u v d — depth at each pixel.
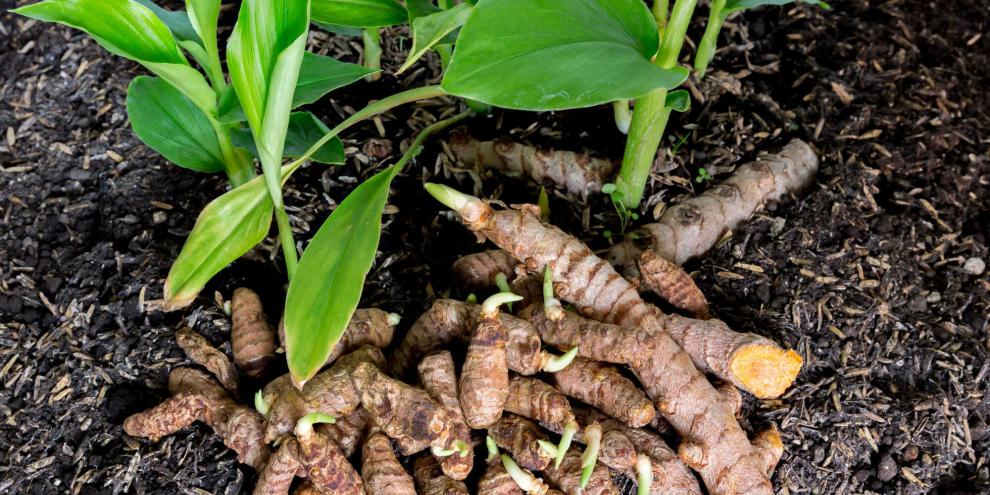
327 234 0.67
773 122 0.82
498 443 0.69
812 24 0.86
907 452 0.73
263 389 0.69
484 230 0.71
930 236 0.78
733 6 0.79
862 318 0.75
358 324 0.71
